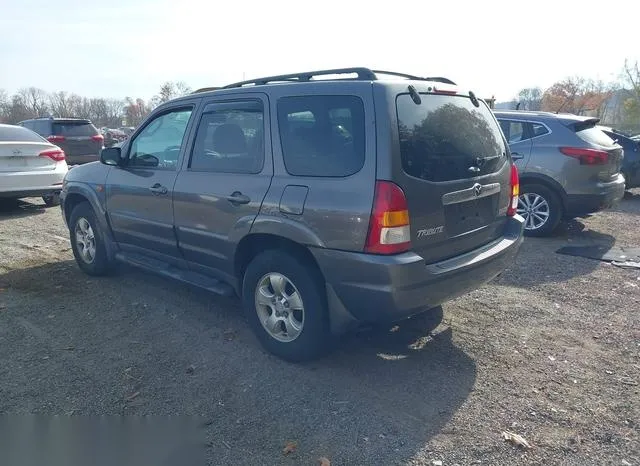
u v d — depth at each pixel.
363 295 3.25
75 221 5.77
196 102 4.42
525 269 6.02
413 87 3.48
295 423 3.09
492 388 3.46
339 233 3.28
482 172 3.83
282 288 3.75
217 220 4.04
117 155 4.98
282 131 3.68
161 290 5.33
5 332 4.34
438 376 3.62
